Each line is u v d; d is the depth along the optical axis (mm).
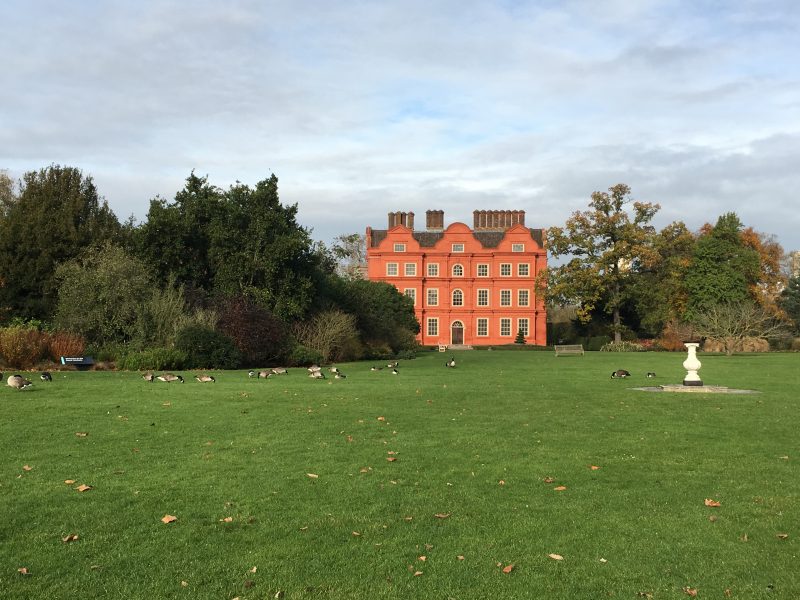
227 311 38031
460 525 8273
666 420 16047
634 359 50531
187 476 10266
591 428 14828
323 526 8172
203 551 7344
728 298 74062
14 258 42625
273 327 38188
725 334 59688
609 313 83750
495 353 65625
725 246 76312
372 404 18297
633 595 6426
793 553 7488
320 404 18000
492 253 87938
